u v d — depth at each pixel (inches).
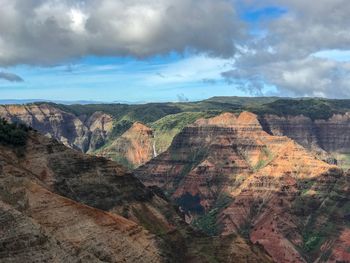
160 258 5088.6
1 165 5147.6
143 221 6146.7
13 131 6082.7
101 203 6048.2
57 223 4436.5
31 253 3577.8
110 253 4559.5
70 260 3806.6
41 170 5895.7
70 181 6048.2
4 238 3518.7
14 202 4424.2
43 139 6333.7
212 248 6003.9
